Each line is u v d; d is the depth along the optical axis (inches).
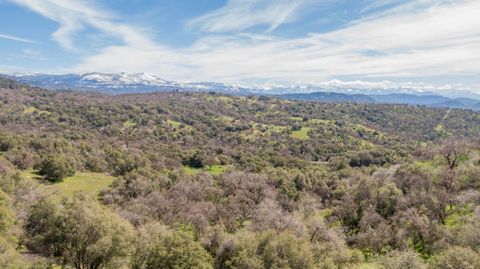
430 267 1328.7
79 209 1632.6
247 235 1676.9
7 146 4571.9
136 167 4431.6
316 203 3129.9
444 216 2245.3
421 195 2340.1
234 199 2984.7
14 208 2399.1
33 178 3806.6
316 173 4092.0
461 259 1231.5
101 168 4586.6
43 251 1764.3
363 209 2527.1
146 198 2970.0
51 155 4136.3
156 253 1461.6
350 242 2290.8
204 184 3385.8
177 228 2326.5
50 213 1664.6
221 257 1622.8
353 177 3833.7
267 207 2448.3
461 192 2461.9
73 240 1596.9
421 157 4318.4
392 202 2465.6
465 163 2960.1
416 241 2055.9
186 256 1427.2
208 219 2496.3
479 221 1818.4
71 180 3991.1
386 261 1481.3
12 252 1546.5
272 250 1524.4
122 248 1610.5
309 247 1669.5
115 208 2792.8
